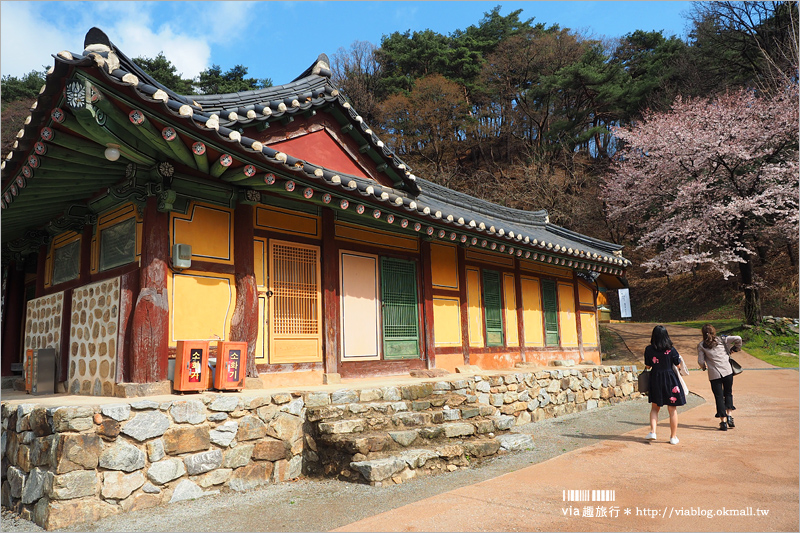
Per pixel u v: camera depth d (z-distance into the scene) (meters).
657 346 7.21
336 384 7.68
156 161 5.93
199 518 4.50
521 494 4.74
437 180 37.50
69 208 7.43
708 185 24.06
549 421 9.31
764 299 27.11
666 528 3.84
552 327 13.83
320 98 8.32
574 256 12.55
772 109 22.67
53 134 5.14
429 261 10.28
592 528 3.86
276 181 6.45
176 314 6.35
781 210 22.12
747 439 7.15
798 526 3.84
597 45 43.50
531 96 40.81
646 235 25.62
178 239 6.47
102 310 6.46
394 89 42.62
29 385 7.21
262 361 7.23
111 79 4.47
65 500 4.32
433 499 4.67
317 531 4.04
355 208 7.52
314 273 8.19
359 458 5.50
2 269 10.98
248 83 41.47
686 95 33.84
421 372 9.24
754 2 29.75
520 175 36.16
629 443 7.07
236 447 5.47
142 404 4.86
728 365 8.02
